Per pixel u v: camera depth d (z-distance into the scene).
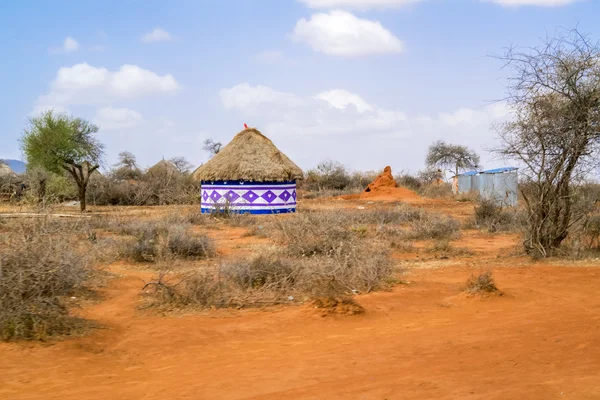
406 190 47.38
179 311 10.77
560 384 5.88
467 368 6.75
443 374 6.55
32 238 11.52
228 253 17.91
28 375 7.35
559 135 15.23
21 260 10.24
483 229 24.38
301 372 7.10
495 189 39.75
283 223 18.55
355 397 5.97
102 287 12.62
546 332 8.21
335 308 10.28
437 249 18.42
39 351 8.23
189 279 11.79
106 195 43.53
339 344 8.45
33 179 35.06
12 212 21.62
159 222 21.66
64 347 8.42
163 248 16.50
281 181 33.34
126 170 61.72
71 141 36.41
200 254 17.28
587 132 15.16
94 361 8.00
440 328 9.09
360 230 20.22
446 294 11.86
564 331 8.16
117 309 10.91
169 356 8.28
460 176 49.28
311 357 7.80
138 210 36.28
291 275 12.24
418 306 10.90
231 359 7.96
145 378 7.25
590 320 8.78
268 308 11.00
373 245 17.05
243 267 12.41
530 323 8.93
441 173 70.56
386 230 22.03
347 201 42.78
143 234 17.78
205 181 33.84
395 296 11.61
